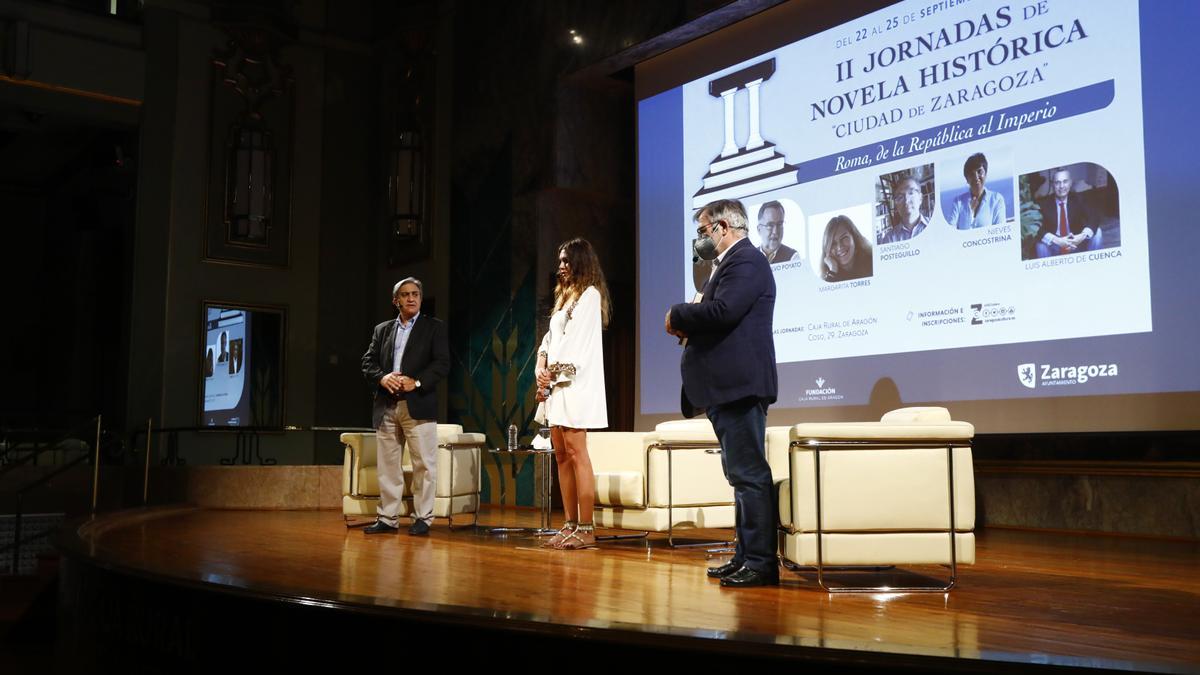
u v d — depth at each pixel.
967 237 5.54
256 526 5.80
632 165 8.91
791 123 6.70
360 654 2.51
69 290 12.12
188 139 10.02
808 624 2.31
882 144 6.06
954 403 5.54
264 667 2.73
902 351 5.84
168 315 9.79
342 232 10.78
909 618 2.42
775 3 6.83
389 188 10.37
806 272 6.50
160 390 9.66
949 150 5.68
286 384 10.35
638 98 8.02
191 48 10.08
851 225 6.21
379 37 10.96
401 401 5.14
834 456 3.05
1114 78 4.96
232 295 10.16
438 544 4.51
